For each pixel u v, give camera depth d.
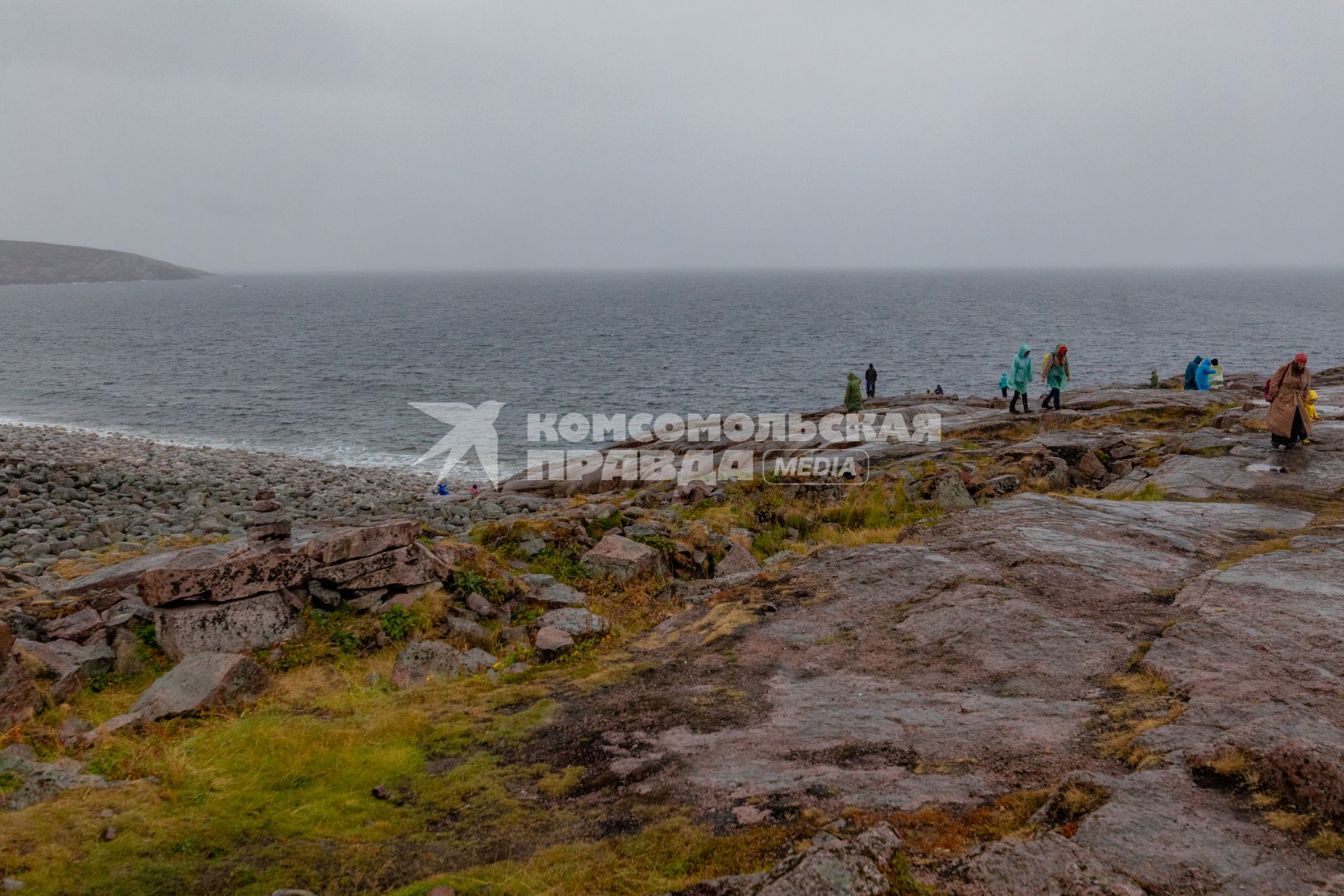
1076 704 6.08
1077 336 100.88
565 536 12.57
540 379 70.38
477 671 8.30
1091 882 3.70
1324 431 15.55
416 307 188.75
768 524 15.31
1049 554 9.57
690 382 67.69
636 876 4.38
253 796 5.48
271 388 66.12
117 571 11.00
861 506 15.30
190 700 7.16
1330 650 6.25
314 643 8.86
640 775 5.63
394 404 58.84
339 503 24.38
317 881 4.57
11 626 8.63
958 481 15.54
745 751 5.84
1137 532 10.43
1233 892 3.62
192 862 4.72
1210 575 8.39
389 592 9.80
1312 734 4.79
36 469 24.64
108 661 8.33
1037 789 4.84
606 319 140.75
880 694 6.64
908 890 3.84
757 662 7.61
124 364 81.38
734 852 4.49
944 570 9.35
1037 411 23.84
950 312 150.25
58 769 5.57
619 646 8.60
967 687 6.61
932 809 4.71
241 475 32.19
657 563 11.94
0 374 73.88
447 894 4.28
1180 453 15.70
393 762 6.02
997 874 3.87
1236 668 6.14
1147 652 6.69
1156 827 4.12
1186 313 142.88
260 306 196.50
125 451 37.62
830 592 9.23
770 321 132.50
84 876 4.49
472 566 10.66
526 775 5.79
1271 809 4.20
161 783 5.61
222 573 8.77
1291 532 10.21
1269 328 110.94
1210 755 4.67
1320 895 3.43
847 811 4.77
